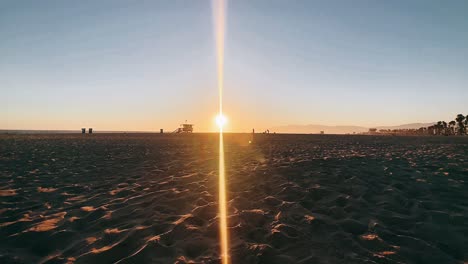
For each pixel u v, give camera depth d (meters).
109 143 17.97
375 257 2.85
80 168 8.25
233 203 4.68
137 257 2.86
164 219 3.97
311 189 5.25
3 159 10.01
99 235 3.50
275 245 3.15
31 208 4.61
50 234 3.52
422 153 10.20
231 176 6.71
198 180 6.42
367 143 16.81
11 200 5.06
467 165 7.21
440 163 7.61
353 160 8.16
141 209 4.44
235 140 21.56
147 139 23.09
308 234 3.40
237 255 2.92
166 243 3.21
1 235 3.54
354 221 3.76
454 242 3.15
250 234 3.46
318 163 7.69
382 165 7.41
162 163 9.09
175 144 17.12
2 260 2.90
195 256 2.93
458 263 2.73
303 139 22.62
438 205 4.30
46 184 6.30
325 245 3.12
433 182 5.62
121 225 3.80
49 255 3.03
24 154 11.48
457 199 4.59
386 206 4.36
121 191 5.60
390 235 3.34
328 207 4.38
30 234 3.52
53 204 4.85
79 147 14.81
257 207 4.48
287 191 5.23
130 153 11.98
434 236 3.31
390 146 14.14
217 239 3.32
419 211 4.08
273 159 9.41
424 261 2.79
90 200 5.05
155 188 5.77
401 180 5.81
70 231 3.61
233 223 3.79
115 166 8.57
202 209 4.34
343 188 5.36
